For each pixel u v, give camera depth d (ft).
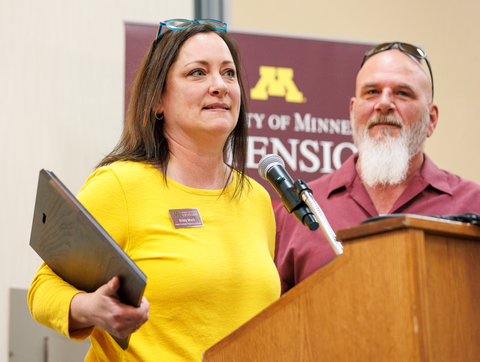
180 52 4.90
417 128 7.54
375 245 2.73
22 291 8.71
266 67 9.66
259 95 9.54
